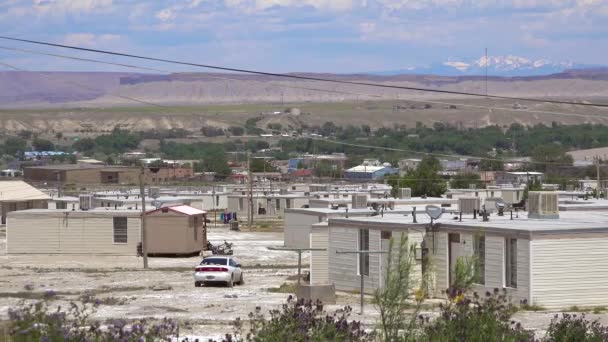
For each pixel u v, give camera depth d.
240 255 88.81
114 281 67.12
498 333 26.44
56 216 89.06
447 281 50.69
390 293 25.91
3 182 130.25
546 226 48.66
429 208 51.94
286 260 83.50
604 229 48.06
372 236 54.34
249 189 131.88
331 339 25.92
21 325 23.05
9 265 79.62
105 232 88.50
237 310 49.06
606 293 48.00
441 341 25.75
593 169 170.88
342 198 111.06
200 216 91.12
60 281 67.06
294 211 91.62
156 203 98.56
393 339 25.75
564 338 30.33
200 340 36.97
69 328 24.17
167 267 77.94
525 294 47.16
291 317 26.33
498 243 48.44
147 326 30.67
